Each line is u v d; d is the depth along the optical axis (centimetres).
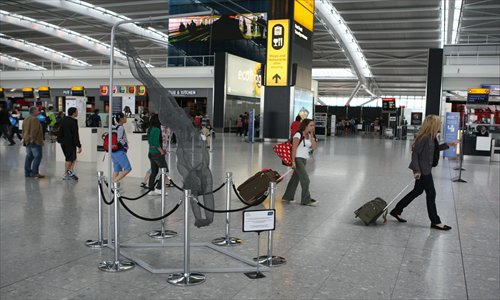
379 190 912
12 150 1634
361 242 536
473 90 1767
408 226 621
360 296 376
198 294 375
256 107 3666
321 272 432
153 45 4800
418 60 4719
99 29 4594
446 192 920
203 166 448
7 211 659
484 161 1619
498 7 3078
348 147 2231
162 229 546
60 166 1186
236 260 466
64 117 945
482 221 660
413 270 441
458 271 441
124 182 953
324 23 3591
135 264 446
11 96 3675
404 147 2333
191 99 3597
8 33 4869
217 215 666
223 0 3678
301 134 741
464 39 4112
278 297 371
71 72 3916
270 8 2398
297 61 2489
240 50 3722
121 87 3097
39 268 428
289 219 648
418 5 3222
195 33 3766
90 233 550
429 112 2352
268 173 727
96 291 377
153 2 3744
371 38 4109
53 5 3712
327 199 807
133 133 1040
